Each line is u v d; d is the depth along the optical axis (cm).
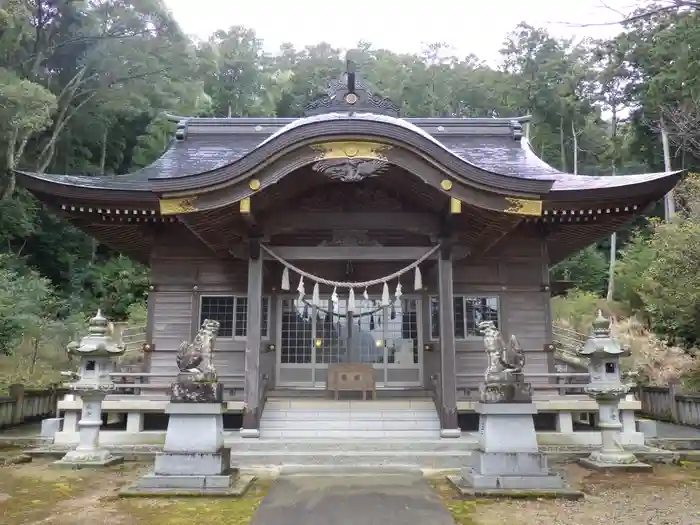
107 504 725
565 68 4672
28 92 2462
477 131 1794
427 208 1307
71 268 3322
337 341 1516
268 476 928
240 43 4962
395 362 1510
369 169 1110
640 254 2933
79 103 3531
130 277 3177
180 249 1477
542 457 802
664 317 1598
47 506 720
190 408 818
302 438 1161
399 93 4934
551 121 4712
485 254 1474
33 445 1177
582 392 1388
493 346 859
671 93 2614
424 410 1269
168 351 1433
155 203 1336
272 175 1107
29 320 1623
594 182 1390
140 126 4078
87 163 3675
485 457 802
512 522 646
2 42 3012
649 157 3741
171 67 3622
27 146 3341
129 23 3378
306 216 1263
